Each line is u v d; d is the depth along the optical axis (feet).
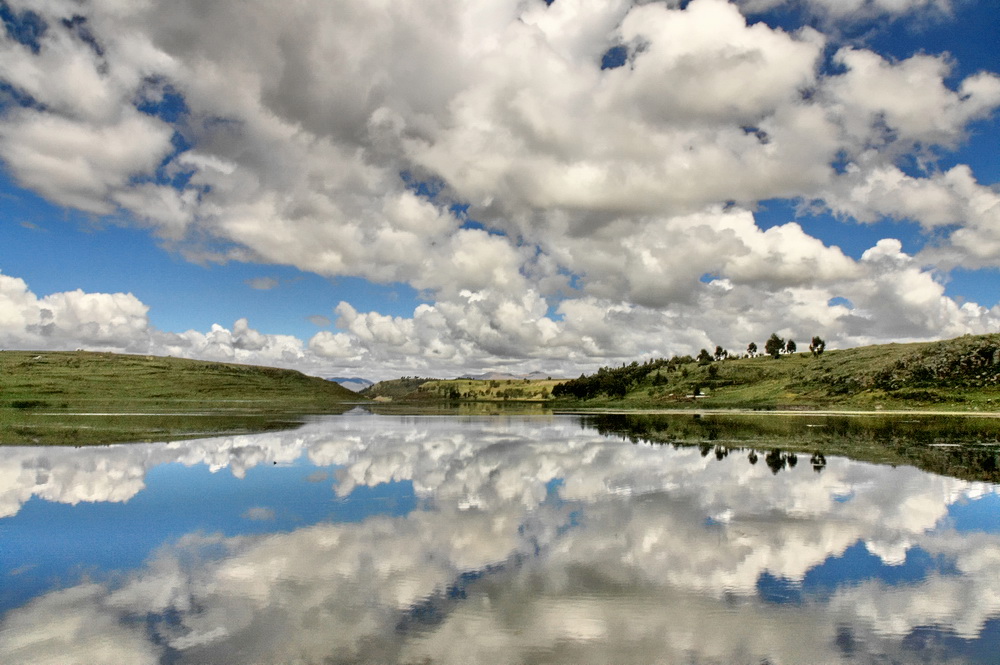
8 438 164.04
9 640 37.73
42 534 63.72
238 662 34.78
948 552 56.95
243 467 113.19
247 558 54.90
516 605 43.45
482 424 254.88
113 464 116.06
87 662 34.83
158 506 77.61
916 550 57.57
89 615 41.75
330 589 46.78
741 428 218.59
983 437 177.17
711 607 43.27
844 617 41.65
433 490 88.94
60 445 147.54
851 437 177.68
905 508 76.33
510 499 81.82
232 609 42.70
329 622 40.40
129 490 88.99
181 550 57.57
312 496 84.17
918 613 42.47
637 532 63.87
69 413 305.12
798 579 49.37
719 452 138.41
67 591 46.60
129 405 442.09
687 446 152.25
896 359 460.55
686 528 65.62
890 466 114.62
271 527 66.33
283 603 43.86
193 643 37.24
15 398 468.34
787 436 181.78
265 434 187.73
